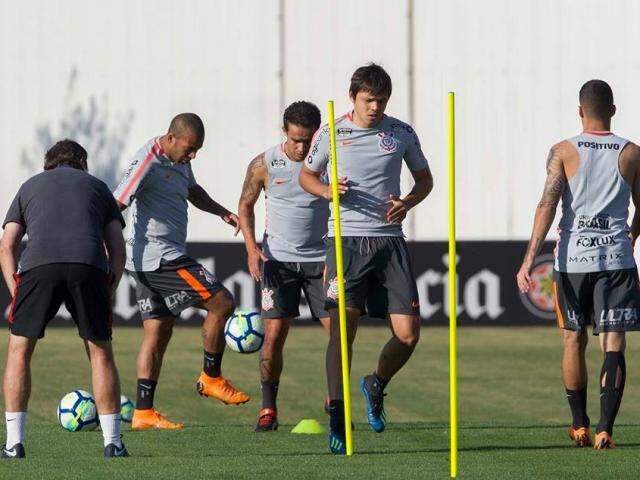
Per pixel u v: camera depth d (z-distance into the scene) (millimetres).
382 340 64062
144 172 33969
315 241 34188
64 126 78938
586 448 28656
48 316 26125
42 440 30750
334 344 28344
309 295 34438
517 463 25688
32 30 78750
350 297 28531
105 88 78812
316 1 78500
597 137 28953
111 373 26562
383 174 28688
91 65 78875
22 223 26641
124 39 78812
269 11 78500
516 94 78438
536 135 78500
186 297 34406
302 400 43750
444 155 78688
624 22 78188
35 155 78938
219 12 78500
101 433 32375
